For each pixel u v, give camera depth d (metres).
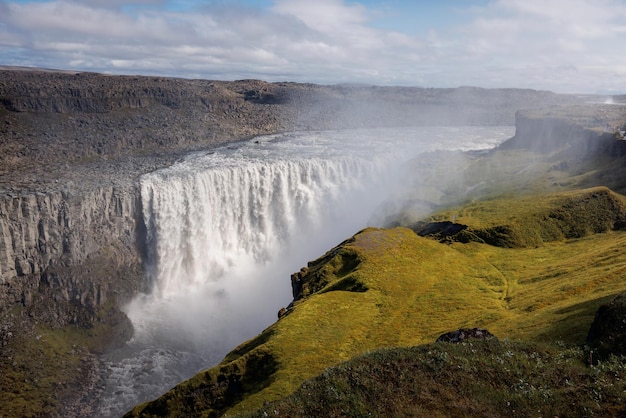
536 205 144.00
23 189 147.75
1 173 176.12
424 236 142.50
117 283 152.75
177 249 171.00
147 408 69.19
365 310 87.69
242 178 186.38
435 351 43.16
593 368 40.62
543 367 41.62
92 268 146.38
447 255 118.62
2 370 116.69
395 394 38.44
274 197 195.88
